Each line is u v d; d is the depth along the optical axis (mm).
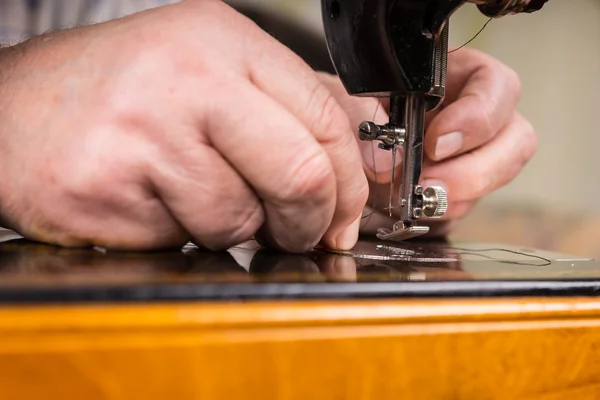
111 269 378
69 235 471
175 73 430
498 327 369
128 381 286
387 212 781
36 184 458
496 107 837
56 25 981
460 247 706
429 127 810
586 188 1354
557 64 1319
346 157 471
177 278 345
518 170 923
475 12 1193
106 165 435
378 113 798
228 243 470
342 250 559
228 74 428
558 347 388
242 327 310
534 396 382
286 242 493
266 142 410
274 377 312
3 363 269
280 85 449
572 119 1343
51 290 292
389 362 337
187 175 431
